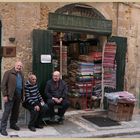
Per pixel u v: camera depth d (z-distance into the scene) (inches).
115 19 472.4
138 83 502.9
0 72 405.4
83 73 464.1
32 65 408.2
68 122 424.2
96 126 407.5
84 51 482.6
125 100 432.5
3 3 395.9
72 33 459.5
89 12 452.8
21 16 404.5
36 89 387.2
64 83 411.5
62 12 431.2
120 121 435.5
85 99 469.4
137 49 497.7
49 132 380.8
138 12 493.4
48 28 419.5
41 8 417.1
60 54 452.4
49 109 403.2
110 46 468.4
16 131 378.3
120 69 475.5
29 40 410.0
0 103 409.1
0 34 402.3
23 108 405.4
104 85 471.8
